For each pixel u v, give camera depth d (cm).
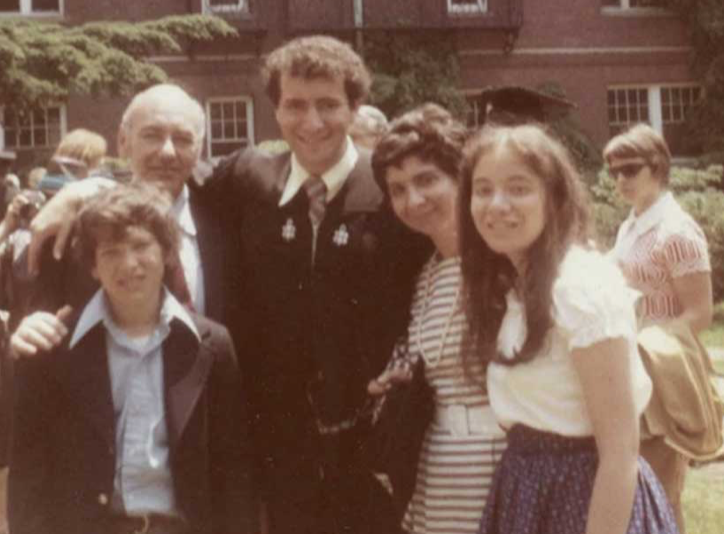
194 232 428
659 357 490
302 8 2602
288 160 433
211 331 382
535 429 336
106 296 378
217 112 2652
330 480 425
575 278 323
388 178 389
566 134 2602
